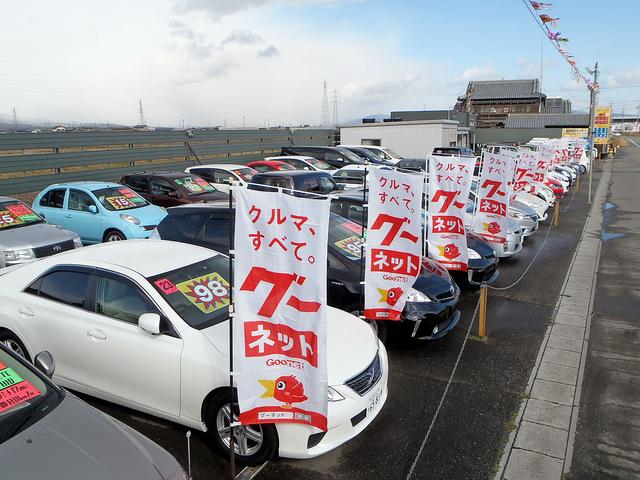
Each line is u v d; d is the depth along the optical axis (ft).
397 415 16.29
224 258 17.40
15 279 17.15
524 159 43.78
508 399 17.40
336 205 28.25
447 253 23.59
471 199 38.50
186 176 45.29
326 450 12.96
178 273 15.55
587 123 181.27
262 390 11.51
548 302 27.61
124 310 14.79
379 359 15.35
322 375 11.33
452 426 15.74
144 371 14.15
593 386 18.42
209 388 13.26
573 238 44.93
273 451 12.90
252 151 93.86
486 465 13.94
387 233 17.13
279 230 11.05
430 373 19.20
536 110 219.20
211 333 14.01
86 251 17.07
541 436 15.28
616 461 14.20
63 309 15.67
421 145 110.22
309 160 69.36
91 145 63.41
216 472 13.33
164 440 14.65
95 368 15.01
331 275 20.58
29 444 9.37
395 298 17.46
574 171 91.35
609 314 25.91
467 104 201.98
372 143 114.62
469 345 21.81
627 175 103.76
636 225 50.72
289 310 11.29
